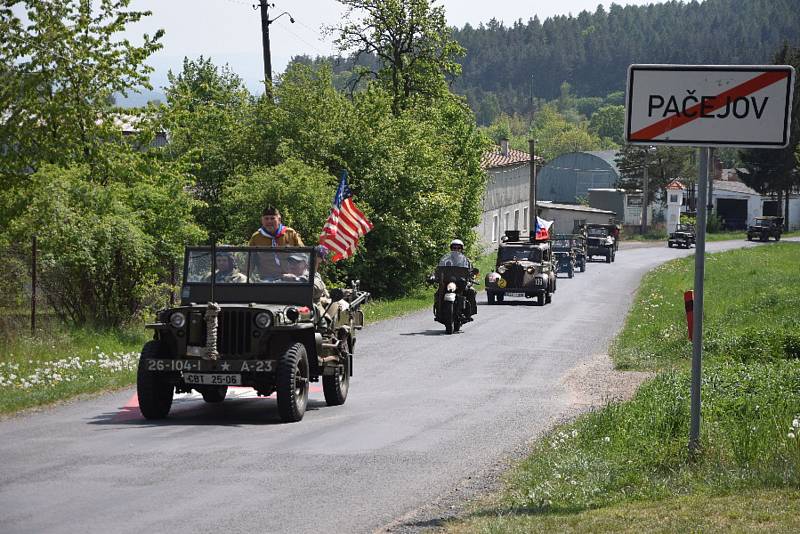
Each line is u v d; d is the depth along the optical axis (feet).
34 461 55.42
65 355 105.60
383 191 221.46
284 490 49.78
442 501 48.49
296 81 224.12
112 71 140.36
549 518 42.75
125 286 131.95
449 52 320.09
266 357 71.77
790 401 71.87
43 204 123.85
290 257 77.20
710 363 102.99
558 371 104.94
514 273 208.95
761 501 43.80
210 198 209.15
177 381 72.38
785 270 297.94
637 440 60.85
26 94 134.62
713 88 49.08
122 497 47.24
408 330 151.74
